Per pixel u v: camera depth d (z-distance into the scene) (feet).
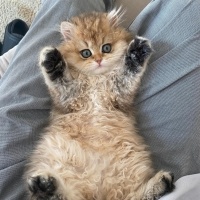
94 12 1.00
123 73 0.90
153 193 0.77
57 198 0.73
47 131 0.91
